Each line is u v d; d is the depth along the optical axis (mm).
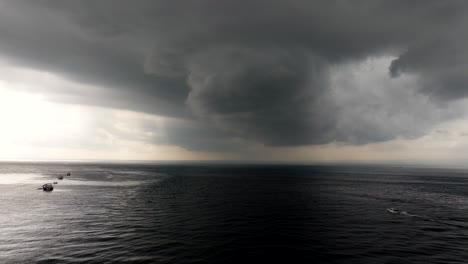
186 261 28438
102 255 29953
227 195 83562
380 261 29109
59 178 135375
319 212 56281
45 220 46906
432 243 35625
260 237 37531
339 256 30500
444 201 74688
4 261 28250
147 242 34781
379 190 101188
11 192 84875
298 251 32000
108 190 93375
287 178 168500
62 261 28188
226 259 29188
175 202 68750
